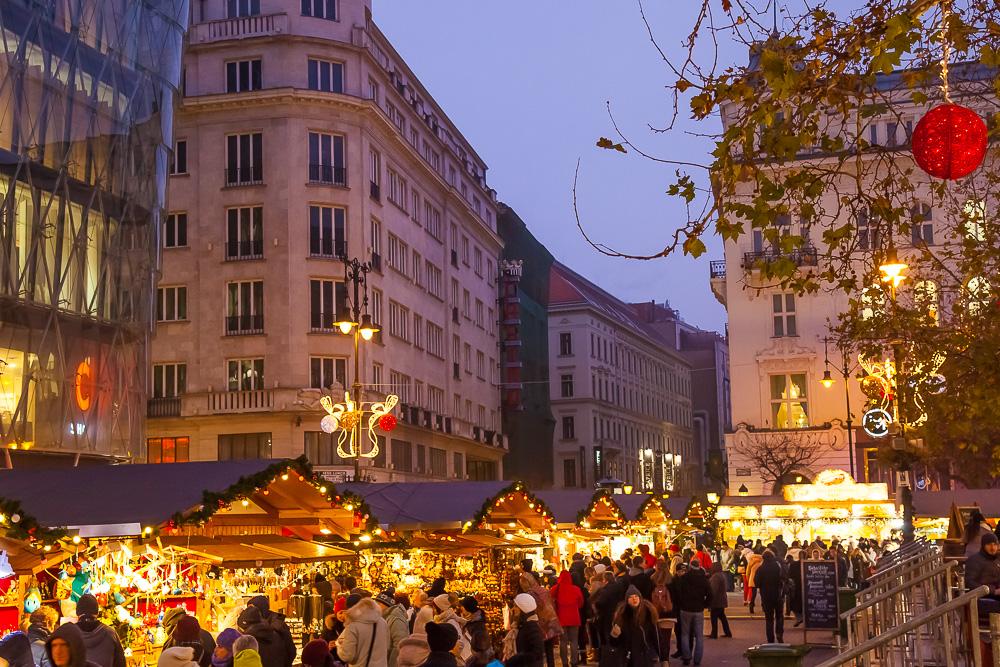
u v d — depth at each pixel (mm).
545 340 100250
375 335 60000
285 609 28062
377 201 60969
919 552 20047
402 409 62438
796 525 47094
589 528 34375
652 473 127250
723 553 47625
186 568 22438
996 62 8641
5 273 32906
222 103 57531
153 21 41938
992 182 20547
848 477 48906
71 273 36156
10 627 16984
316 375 56406
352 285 57688
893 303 22156
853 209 10602
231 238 57531
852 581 36438
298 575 29172
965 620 11742
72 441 35844
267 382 56156
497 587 29156
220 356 56812
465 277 79125
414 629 16406
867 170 10594
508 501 29156
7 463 33000
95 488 18609
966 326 21109
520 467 90125
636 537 45438
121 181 39062
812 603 24719
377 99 62125
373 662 14492
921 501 44344
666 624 22531
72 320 36188
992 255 19656
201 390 56625
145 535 17281
